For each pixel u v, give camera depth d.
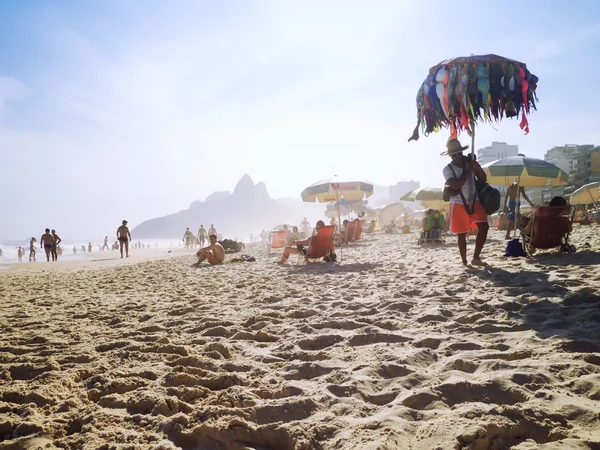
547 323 3.24
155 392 2.36
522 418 1.77
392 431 1.72
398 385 2.27
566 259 6.48
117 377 2.64
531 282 4.90
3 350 3.43
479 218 6.57
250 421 1.95
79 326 4.28
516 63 6.62
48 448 1.77
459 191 6.58
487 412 1.82
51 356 3.11
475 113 6.74
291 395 2.26
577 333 2.94
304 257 10.20
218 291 6.32
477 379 2.23
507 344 2.87
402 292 4.93
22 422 1.97
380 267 7.98
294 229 15.05
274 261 11.55
